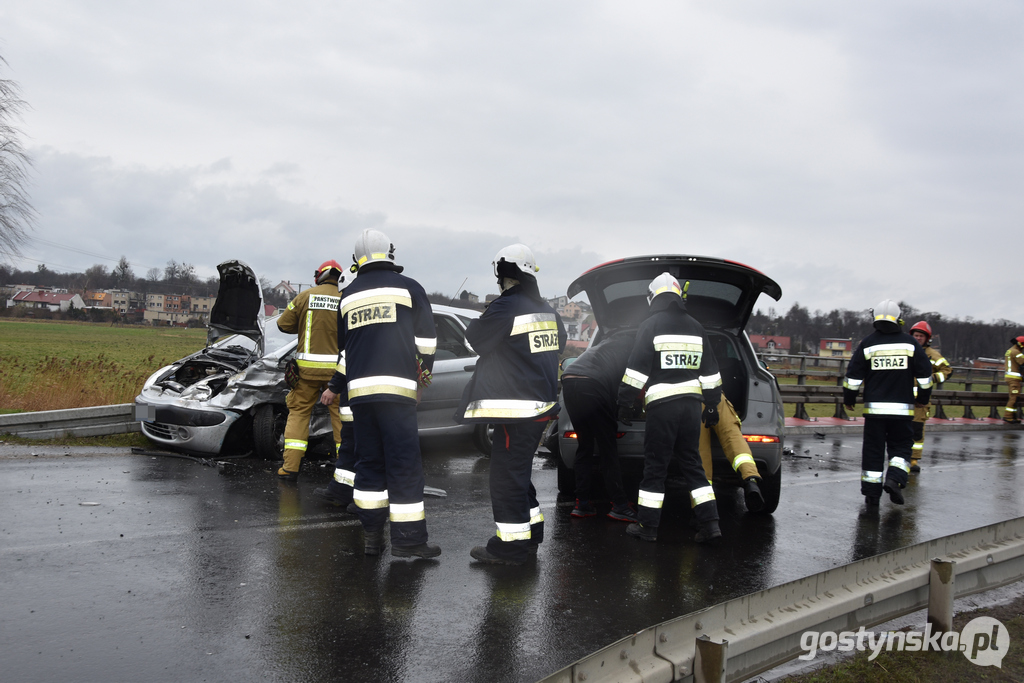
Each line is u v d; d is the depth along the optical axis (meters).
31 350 29.50
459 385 8.20
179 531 4.64
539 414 4.31
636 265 5.79
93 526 4.61
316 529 4.89
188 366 7.93
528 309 4.32
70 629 3.17
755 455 5.74
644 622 3.63
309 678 2.88
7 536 4.32
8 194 34.75
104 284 131.88
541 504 6.20
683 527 5.66
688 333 5.09
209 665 2.93
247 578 3.91
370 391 4.26
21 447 6.93
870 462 6.85
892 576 3.44
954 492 7.92
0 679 2.72
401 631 3.36
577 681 2.23
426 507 5.78
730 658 2.69
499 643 3.28
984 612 4.21
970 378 18.78
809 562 4.85
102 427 7.83
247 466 6.82
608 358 5.49
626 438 5.79
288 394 6.76
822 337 76.75
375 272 4.43
